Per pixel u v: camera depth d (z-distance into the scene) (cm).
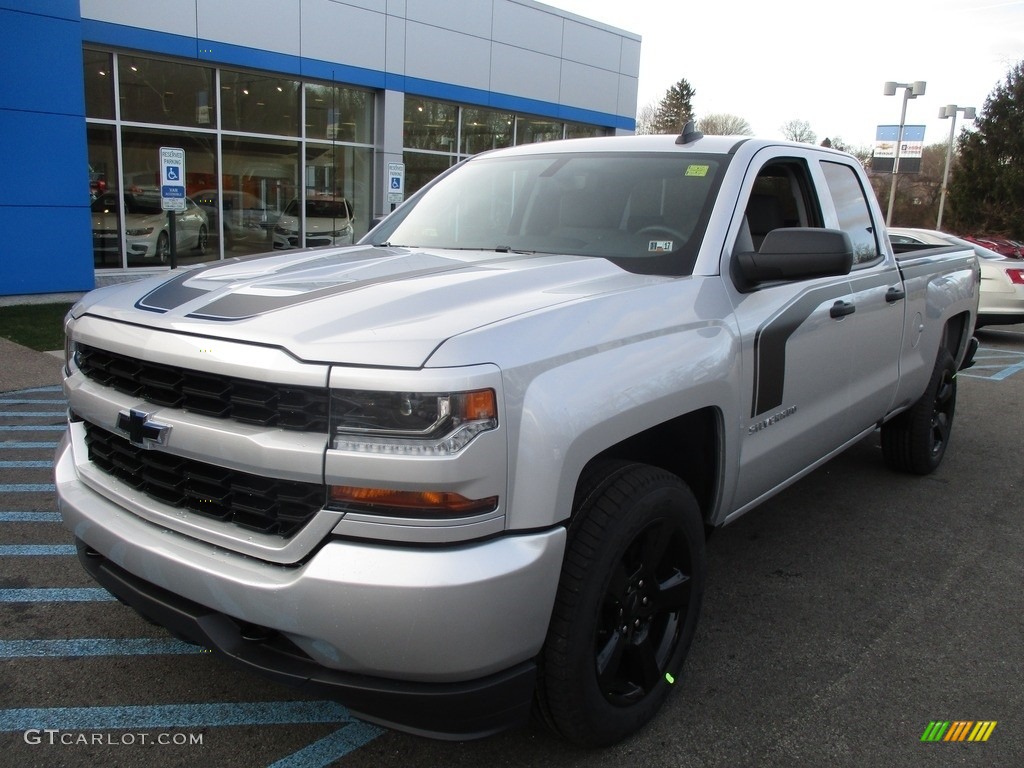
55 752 253
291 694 288
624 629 251
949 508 491
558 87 2044
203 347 215
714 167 333
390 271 270
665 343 256
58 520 437
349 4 1582
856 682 302
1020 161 4153
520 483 205
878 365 421
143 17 1307
